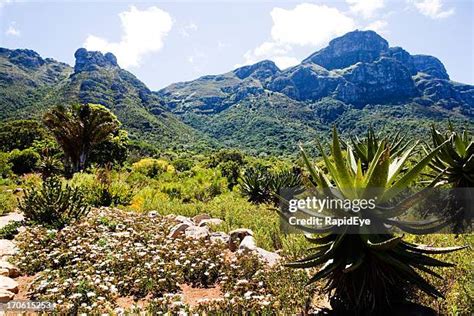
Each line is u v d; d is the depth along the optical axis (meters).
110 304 4.50
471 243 5.72
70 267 5.77
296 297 4.32
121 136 38.81
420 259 3.64
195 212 12.21
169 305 4.34
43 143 37.72
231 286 4.99
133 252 6.10
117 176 20.11
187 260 5.66
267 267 5.50
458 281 4.12
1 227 8.89
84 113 29.16
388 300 3.64
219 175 22.41
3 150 40.53
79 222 8.52
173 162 41.12
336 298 4.00
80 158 28.97
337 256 3.75
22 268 5.95
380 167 3.60
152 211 11.66
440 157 6.90
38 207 8.80
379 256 3.54
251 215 10.23
